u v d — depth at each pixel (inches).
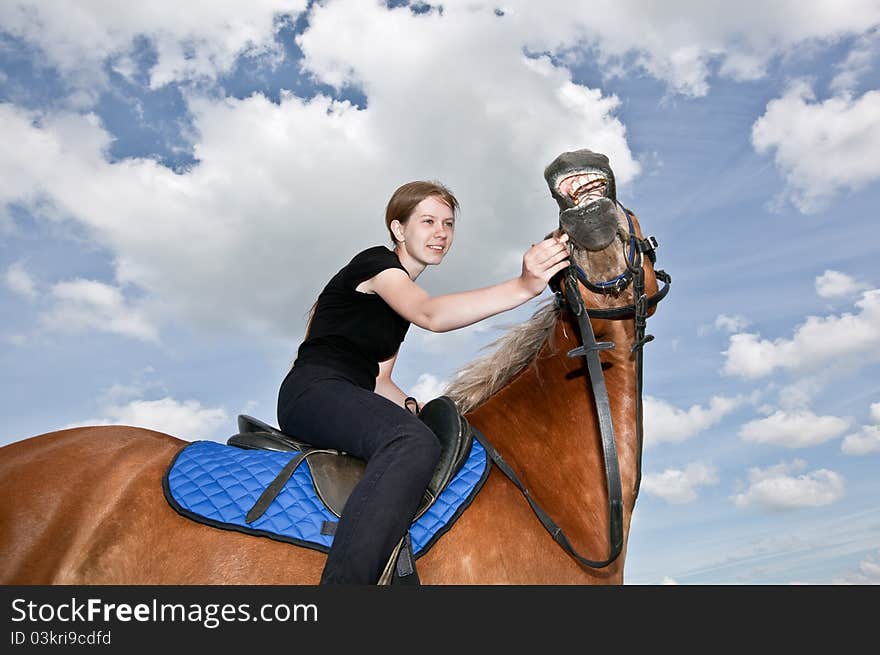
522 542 68.6
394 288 72.0
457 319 68.4
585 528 75.9
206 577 58.2
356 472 66.4
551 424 81.0
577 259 77.8
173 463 65.6
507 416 80.9
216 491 62.6
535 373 84.1
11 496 59.5
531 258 67.7
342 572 58.2
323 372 70.6
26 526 58.2
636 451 82.4
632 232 78.6
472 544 66.2
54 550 58.1
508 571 66.6
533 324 85.7
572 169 71.5
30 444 65.8
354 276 74.6
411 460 62.1
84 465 63.5
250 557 59.4
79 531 59.3
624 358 83.4
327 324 75.2
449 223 85.2
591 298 79.7
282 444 70.4
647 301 80.7
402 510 60.6
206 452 67.6
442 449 70.4
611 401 82.7
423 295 70.9
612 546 74.5
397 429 63.7
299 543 60.3
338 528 60.2
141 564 58.4
